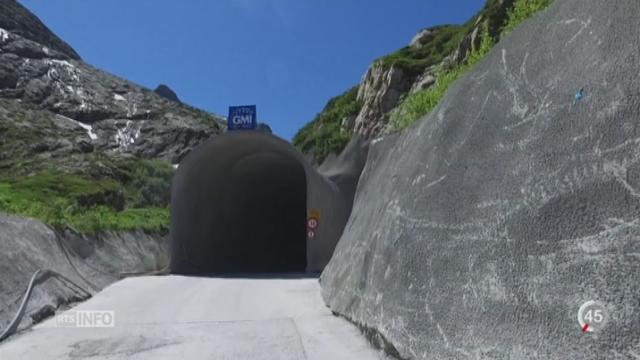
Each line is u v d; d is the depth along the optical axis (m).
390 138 14.06
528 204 5.01
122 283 15.48
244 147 23.34
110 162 50.44
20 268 10.93
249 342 7.98
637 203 3.89
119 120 75.12
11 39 85.19
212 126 83.44
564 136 4.92
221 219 25.25
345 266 10.71
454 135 7.23
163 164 56.47
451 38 41.19
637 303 3.57
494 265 5.11
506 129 5.96
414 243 7.00
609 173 4.25
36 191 33.19
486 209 5.66
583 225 4.28
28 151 51.00
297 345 7.70
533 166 5.17
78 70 87.25
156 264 22.41
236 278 17.28
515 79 6.18
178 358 7.18
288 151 22.05
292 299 12.03
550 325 4.17
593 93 4.75
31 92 74.88
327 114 51.03
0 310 9.00
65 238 16.69
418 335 5.94
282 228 35.47
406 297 6.57
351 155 37.31
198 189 22.22
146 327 9.21
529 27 6.39
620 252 3.85
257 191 30.50
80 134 67.31
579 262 4.16
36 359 7.23
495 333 4.71
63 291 11.81
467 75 7.90
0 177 41.16
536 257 4.63
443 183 6.91
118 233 21.52
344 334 8.22
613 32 4.82
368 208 11.18
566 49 5.46
